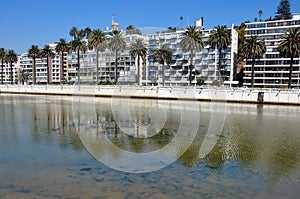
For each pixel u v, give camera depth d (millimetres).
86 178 10484
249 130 22156
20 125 22875
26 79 121438
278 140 18188
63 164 12086
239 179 10727
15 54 97188
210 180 10531
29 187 9688
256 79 91000
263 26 97875
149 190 9508
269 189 9844
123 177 10609
